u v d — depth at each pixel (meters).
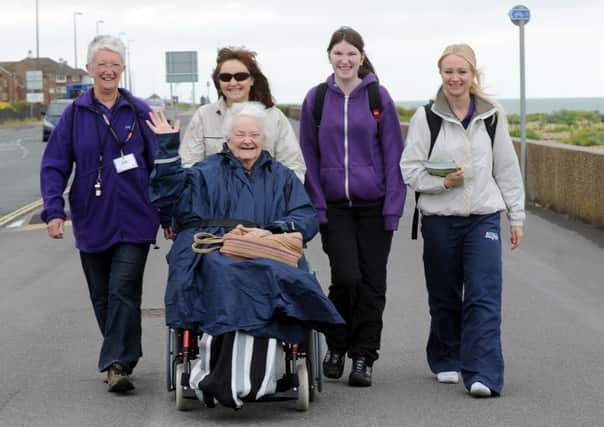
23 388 8.39
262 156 7.79
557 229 17.92
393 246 16.30
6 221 20.98
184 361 7.42
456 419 7.31
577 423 7.19
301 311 7.08
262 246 7.18
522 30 22.81
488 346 7.96
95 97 8.34
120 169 8.22
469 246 8.09
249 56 8.11
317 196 8.38
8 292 13.01
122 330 8.19
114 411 7.65
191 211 7.57
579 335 10.12
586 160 18.56
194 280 7.25
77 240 8.38
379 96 8.38
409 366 9.01
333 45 8.34
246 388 6.95
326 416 7.43
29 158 42.75
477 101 8.08
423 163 8.09
